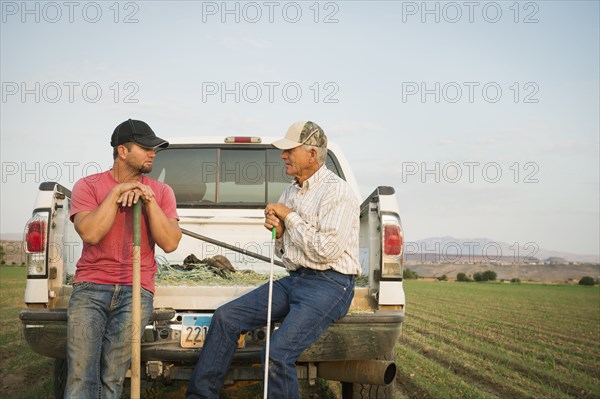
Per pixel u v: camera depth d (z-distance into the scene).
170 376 4.86
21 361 8.61
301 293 4.56
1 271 38.25
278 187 6.34
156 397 6.49
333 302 4.55
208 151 6.34
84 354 4.34
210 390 4.55
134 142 4.50
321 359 4.70
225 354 4.57
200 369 4.54
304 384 7.51
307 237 4.52
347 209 4.58
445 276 64.94
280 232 4.79
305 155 4.71
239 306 4.61
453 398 6.65
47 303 4.84
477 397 6.59
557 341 11.89
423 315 16.94
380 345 4.74
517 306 23.06
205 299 4.95
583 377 8.03
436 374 7.84
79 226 4.25
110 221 4.24
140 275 4.44
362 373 4.88
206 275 5.46
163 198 4.68
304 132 4.69
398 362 8.73
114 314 4.44
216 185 6.32
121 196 4.26
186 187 6.32
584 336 12.91
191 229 5.94
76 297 4.39
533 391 7.12
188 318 4.80
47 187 4.94
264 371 4.39
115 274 4.43
